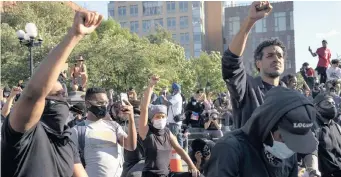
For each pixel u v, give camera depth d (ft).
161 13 348.79
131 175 17.60
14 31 106.63
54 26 135.64
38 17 132.87
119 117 16.40
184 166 22.15
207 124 36.35
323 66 51.57
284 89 7.54
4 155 7.91
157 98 37.35
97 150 14.61
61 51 7.16
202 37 346.54
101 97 15.11
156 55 113.19
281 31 317.63
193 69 202.49
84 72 50.78
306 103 7.23
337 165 14.28
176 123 35.81
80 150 14.52
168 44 165.27
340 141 14.65
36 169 8.25
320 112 14.39
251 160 7.72
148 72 99.60
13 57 96.84
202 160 16.48
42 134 8.56
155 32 246.88
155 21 349.61
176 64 163.43
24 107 7.38
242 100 10.69
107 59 95.35
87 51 93.71
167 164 17.49
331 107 14.28
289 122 7.13
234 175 7.60
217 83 226.58
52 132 8.84
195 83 186.29
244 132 8.02
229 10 351.67
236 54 10.21
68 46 7.17
